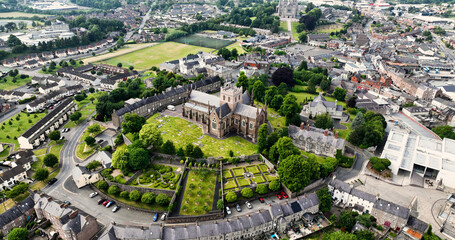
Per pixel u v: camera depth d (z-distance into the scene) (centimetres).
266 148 18400
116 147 19662
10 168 17738
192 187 15962
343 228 13712
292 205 14175
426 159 17738
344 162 18375
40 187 16400
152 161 17988
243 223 13275
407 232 13550
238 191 15625
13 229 13038
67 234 12681
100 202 15412
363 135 19812
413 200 15325
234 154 18525
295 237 13550
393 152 18375
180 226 13000
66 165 18362
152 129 18138
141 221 14350
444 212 14512
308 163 15400
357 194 14950
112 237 12556
